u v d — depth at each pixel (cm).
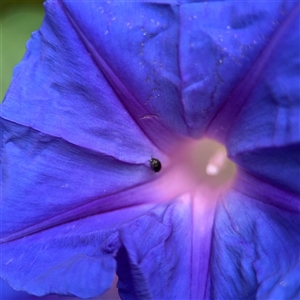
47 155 14
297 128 13
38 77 14
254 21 13
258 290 13
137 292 13
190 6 13
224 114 14
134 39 14
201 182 16
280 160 13
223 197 15
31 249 14
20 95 14
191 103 14
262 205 14
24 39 19
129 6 14
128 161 15
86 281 13
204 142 16
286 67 13
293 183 13
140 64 14
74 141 14
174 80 14
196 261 15
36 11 19
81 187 15
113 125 15
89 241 14
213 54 13
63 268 14
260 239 14
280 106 13
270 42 13
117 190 15
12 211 14
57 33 14
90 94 14
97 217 15
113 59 14
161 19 14
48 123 14
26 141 14
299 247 13
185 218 15
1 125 14
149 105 15
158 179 16
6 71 19
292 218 14
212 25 13
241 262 14
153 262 14
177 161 16
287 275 13
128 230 13
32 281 14
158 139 15
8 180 14
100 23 14
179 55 14
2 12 19
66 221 15
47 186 14
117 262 13
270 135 13
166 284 14
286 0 13
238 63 13
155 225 15
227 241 14
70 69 14
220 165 16
